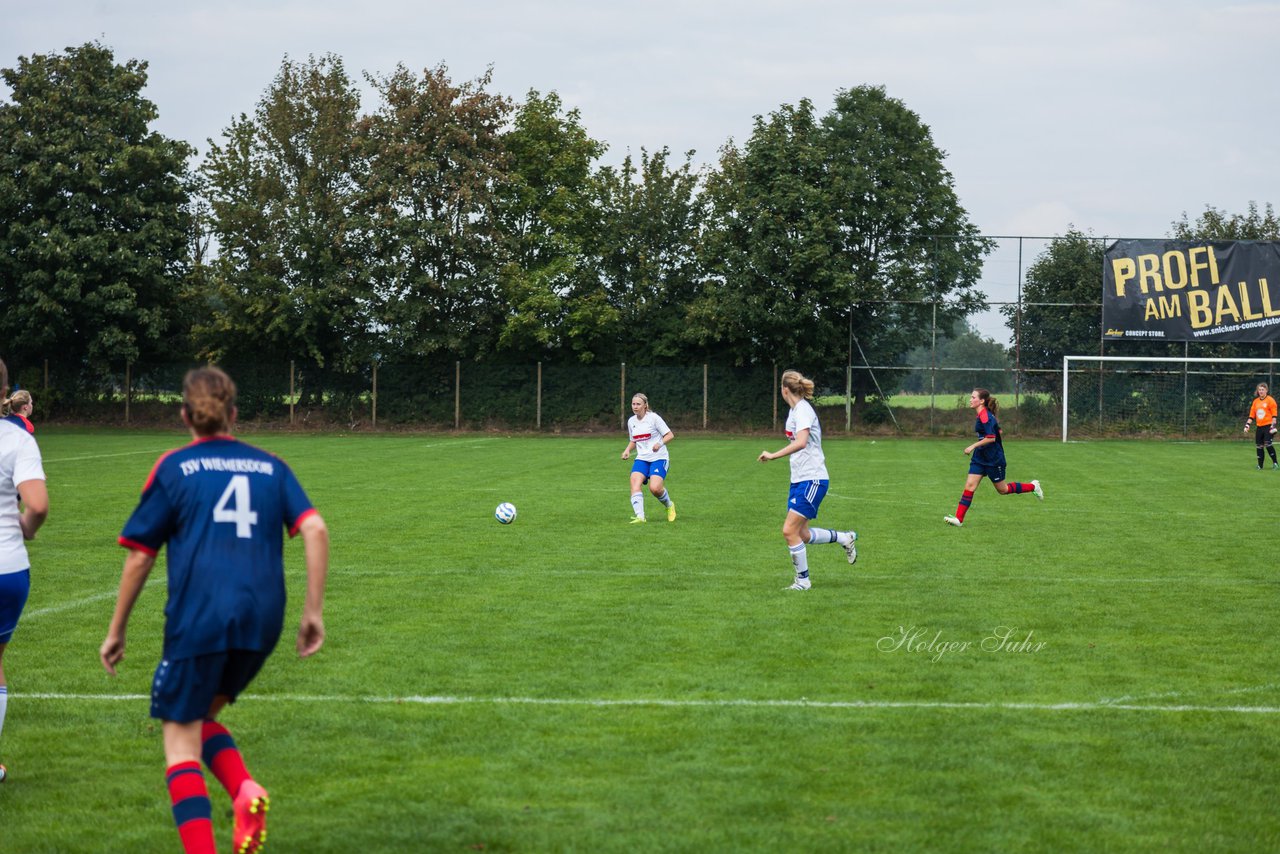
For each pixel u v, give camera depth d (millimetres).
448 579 10711
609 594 9961
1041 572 11203
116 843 4645
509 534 13812
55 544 12812
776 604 9516
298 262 41125
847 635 8328
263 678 7109
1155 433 39375
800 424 10078
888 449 32750
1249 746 5828
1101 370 39656
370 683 6992
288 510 4352
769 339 40594
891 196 39938
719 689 6852
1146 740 5918
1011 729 6086
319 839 4656
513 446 33406
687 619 8906
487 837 4664
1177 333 39125
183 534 4180
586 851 4520
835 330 39875
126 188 40938
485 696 6711
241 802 3980
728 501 17750
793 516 10156
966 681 7051
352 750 5758
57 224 39344
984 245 40188
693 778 5340
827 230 39094
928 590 10203
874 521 15352
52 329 39594
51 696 6770
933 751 5719
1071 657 7691
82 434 37719
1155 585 10492
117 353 40250
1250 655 7766
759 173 40656
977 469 14812
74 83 39781
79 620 8906
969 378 40312
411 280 41062
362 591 10094
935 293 40188
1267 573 11172
